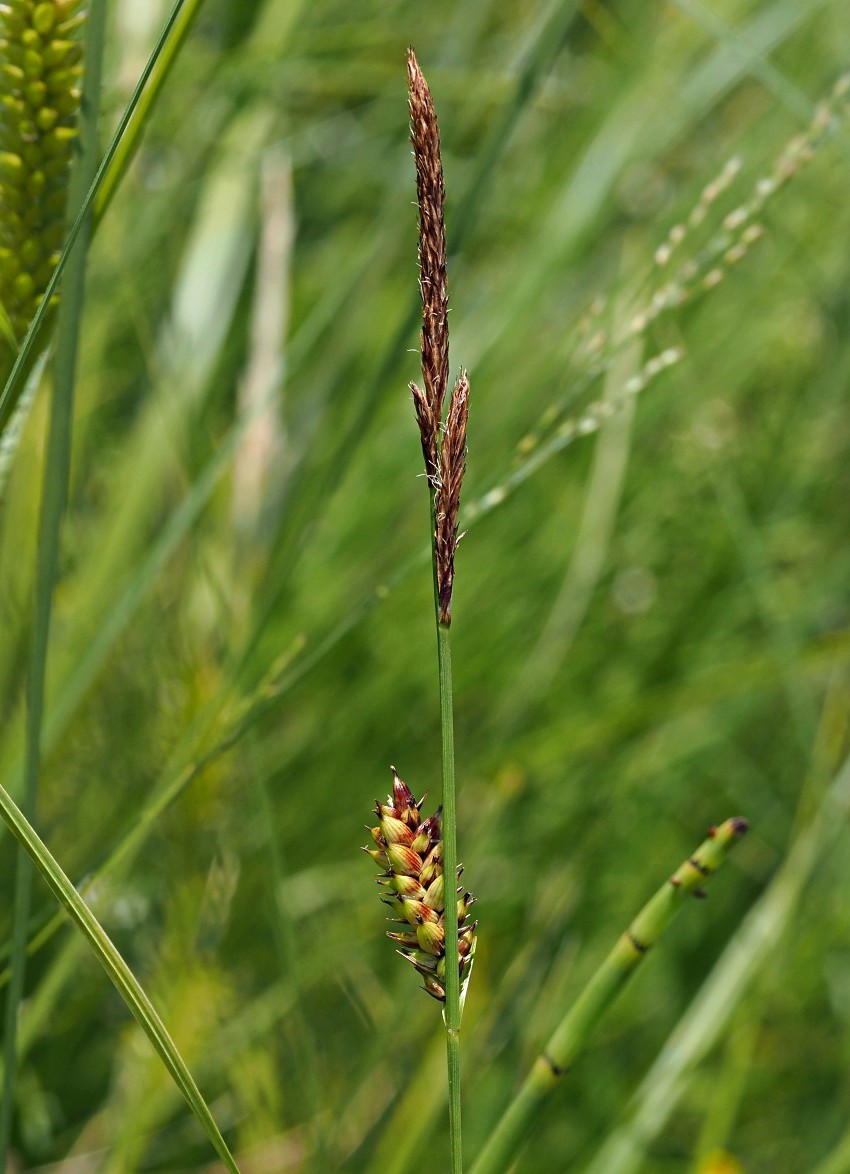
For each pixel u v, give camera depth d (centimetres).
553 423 46
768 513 91
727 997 55
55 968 48
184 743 51
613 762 74
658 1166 67
